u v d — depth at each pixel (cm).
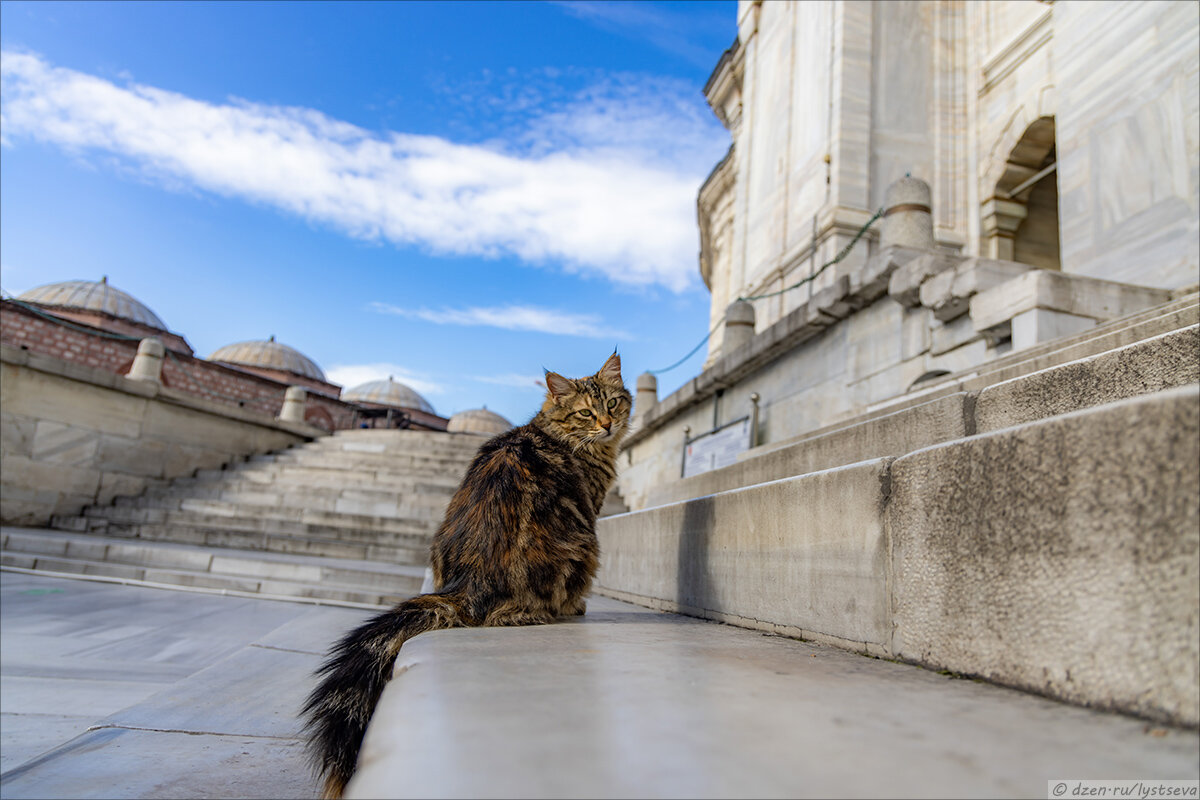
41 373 1216
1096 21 769
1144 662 111
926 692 135
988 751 98
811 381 841
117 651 481
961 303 592
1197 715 102
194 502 1220
